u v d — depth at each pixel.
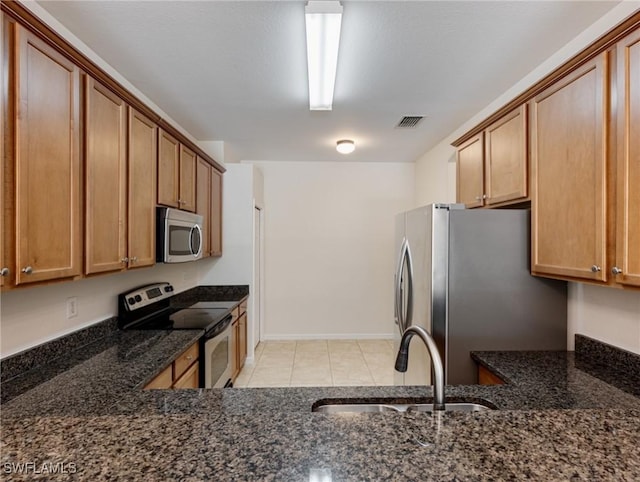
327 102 2.64
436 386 0.97
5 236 1.16
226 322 2.92
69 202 1.47
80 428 0.75
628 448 0.68
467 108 2.93
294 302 5.00
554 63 2.08
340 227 5.02
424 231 2.05
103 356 1.80
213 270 4.02
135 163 2.03
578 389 1.40
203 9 1.66
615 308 1.69
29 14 1.21
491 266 1.95
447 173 3.79
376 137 3.78
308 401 1.25
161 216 2.35
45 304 1.73
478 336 1.94
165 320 2.64
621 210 1.27
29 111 1.25
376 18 1.73
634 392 1.37
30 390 1.38
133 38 1.90
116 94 1.83
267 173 4.98
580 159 1.46
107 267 1.75
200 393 1.32
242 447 0.68
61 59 1.41
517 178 1.92
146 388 1.50
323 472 0.60
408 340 1.20
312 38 1.80
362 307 5.02
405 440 0.70
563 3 1.62
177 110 2.99
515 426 0.76
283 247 4.99
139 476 0.59
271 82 2.45
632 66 1.22
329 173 5.02
